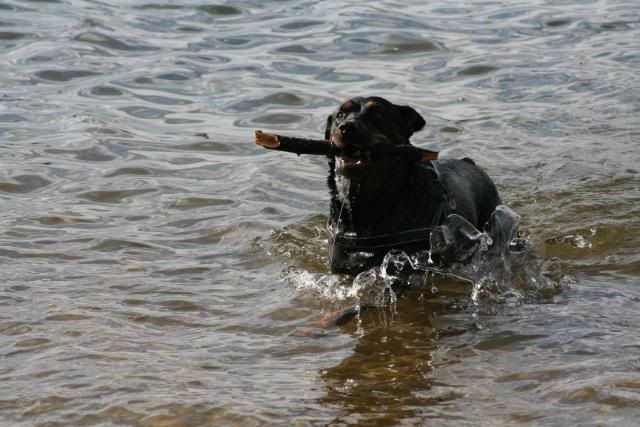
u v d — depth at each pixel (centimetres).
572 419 679
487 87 1784
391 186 1031
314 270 1067
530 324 895
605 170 1397
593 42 2055
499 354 821
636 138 1526
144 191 1316
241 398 728
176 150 1485
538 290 1002
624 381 738
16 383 750
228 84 1783
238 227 1188
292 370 792
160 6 2288
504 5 2358
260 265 1079
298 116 1628
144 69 1853
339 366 801
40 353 812
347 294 995
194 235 1168
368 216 1044
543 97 1731
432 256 1045
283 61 1914
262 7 2306
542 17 2248
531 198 1301
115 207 1259
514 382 753
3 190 1301
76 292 970
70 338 848
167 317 912
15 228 1162
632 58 1939
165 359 808
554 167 1414
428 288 1024
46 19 2139
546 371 770
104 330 869
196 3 2319
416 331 891
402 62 1922
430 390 745
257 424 684
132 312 920
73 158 1434
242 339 865
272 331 889
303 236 1169
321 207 1277
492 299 985
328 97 1717
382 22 2180
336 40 2048
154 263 1070
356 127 983
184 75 1831
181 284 1008
